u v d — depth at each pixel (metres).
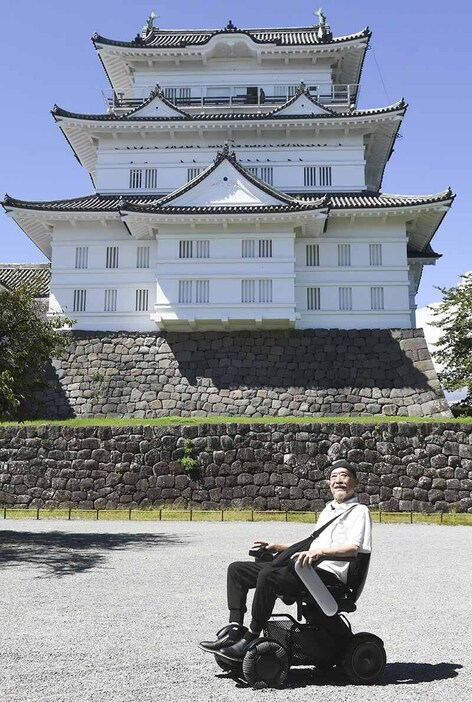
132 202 31.92
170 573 10.59
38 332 15.23
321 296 31.17
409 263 34.91
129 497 21.55
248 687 5.05
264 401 28.86
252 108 36.66
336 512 5.54
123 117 33.16
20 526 17.84
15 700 4.61
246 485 21.55
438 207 30.23
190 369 29.59
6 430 22.48
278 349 29.77
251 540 14.88
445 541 15.45
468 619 7.64
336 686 5.15
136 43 37.12
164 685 5.02
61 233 32.06
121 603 8.22
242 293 29.50
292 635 5.38
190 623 7.13
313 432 21.86
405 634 6.89
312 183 33.94
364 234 31.66
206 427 21.94
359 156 34.00
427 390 28.50
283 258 29.66
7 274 39.06
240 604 5.33
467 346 28.78
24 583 9.66
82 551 13.11
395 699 4.80
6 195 30.14
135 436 21.98
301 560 5.11
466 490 21.42
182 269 29.73
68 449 22.09
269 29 41.34
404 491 21.42
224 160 30.42
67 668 5.40
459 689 5.05
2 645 6.13
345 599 5.37
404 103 32.41
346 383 29.08
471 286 29.50
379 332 29.84
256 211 28.89
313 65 38.28
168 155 34.22
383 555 13.11
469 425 21.88
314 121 33.09
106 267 31.64
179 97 38.31
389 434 21.83
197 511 20.66
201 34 41.41
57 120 32.91
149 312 31.11
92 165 38.62
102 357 29.95
